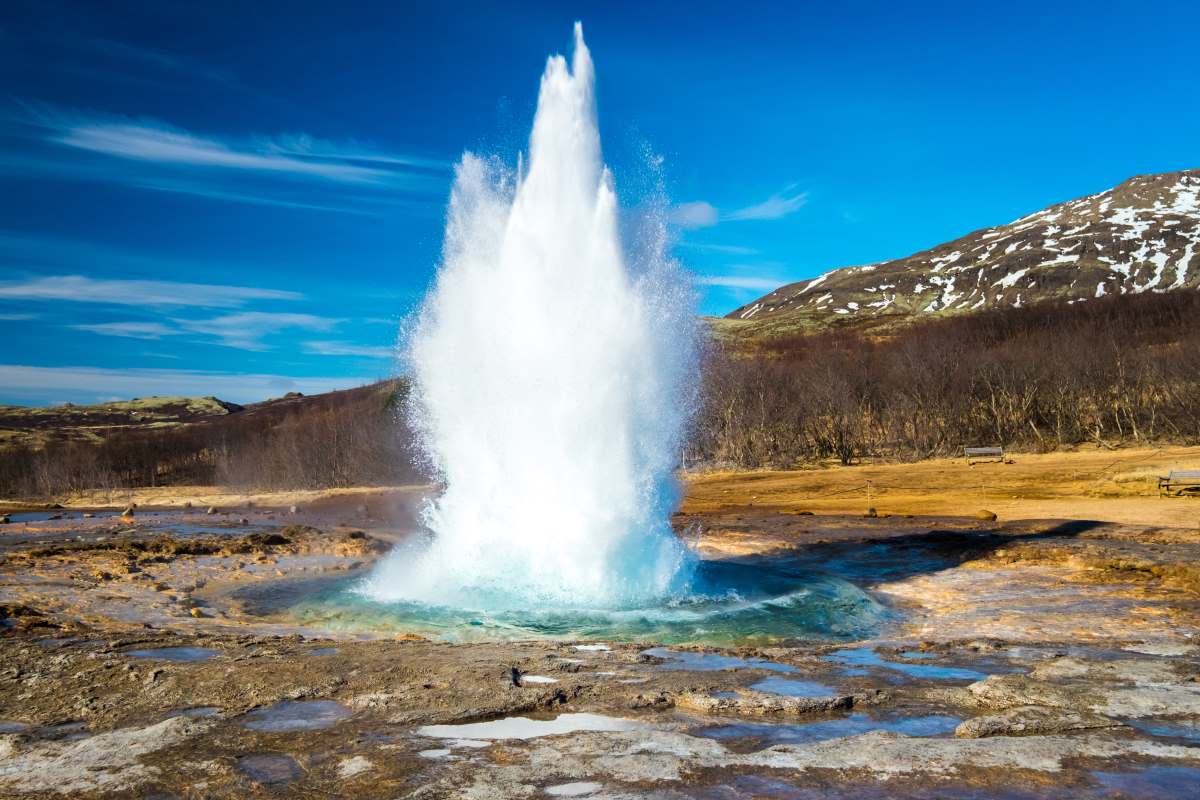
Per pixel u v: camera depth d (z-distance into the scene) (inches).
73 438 6820.9
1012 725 291.9
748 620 558.9
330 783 247.9
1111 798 229.0
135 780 251.4
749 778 247.8
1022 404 3004.4
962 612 577.9
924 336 4384.8
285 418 5054.1
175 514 2079.2
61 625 520.4
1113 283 7455.7
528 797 235.8
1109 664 383.2
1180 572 663.8
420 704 326.6
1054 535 927.0
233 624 558.3
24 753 278.5
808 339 5659.5
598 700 337.1
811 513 1465.3
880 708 323.9
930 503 1577.3
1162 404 2886.3
